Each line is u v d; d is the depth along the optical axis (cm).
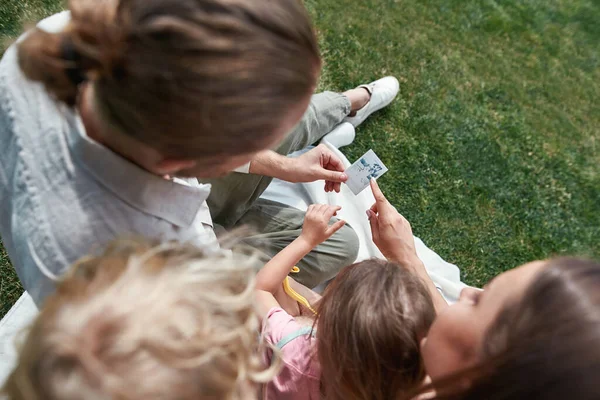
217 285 74
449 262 234
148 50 63
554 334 59
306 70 70
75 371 56
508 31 303
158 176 85
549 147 272
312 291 183
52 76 71
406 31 279
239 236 132
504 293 72
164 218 92
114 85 67
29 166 85
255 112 67
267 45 64
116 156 79
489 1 310
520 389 59
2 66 91
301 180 180
